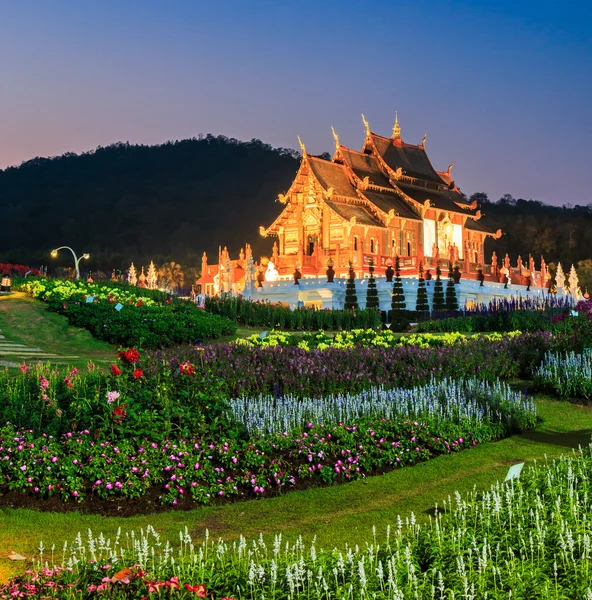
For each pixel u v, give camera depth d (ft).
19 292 150.61
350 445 54.29
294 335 113.91
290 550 37.91
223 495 46.88
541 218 631.15
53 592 29.63
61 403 53.57
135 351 57.57
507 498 40.09
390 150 326.85
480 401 68.90
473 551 35.27
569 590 31.68
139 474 46.44
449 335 106.93
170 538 40.24
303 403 62.59
